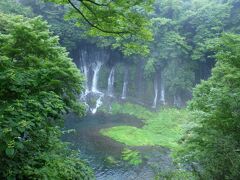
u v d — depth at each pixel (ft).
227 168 27.32
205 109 37.35
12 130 15.12
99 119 105.91
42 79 22.67
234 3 120.16
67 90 35.86
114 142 83.51
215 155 28.27
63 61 36.94
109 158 71.67
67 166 23.82
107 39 117.39
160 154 75.31
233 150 27.32
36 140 19.39
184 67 121.08
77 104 37.81
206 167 28.43
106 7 23.86
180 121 100.68
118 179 61.00
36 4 112.98
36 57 32.94
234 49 30.89
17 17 38.42
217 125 31.40
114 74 129.80
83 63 128.57
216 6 118.83
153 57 120.06
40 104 17.75
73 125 96.37
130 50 26.91
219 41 32.22
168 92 123.24
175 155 35.50
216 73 41.42
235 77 29.48
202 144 31.68
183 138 35.40
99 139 85.15
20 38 34.65
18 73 20.15
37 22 38.58
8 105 17.24
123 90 127.95
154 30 117.19
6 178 17.12
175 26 120.78
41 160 20.59
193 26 122.52
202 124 31.99
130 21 24.04
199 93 42.83
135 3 23.32
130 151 76.23
